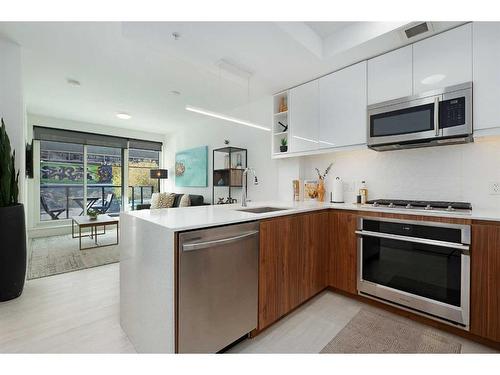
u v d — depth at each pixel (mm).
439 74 1976
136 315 1653
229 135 4684
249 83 2955
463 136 1889
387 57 2248
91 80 3348
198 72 3092
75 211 5703
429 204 2145
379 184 2697
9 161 2418
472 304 1690
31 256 3719
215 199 4980
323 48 2361
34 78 3285
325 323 1972
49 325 1932
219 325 1512
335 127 2621
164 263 1339
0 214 2266
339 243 2428
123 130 6273
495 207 2035
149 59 2789
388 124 2209
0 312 2125
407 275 1994
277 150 3346
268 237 1844
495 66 1751
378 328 1901
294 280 2082
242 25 1841
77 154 5730
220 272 1511
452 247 1755
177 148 6449
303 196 3301
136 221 1662
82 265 3346
